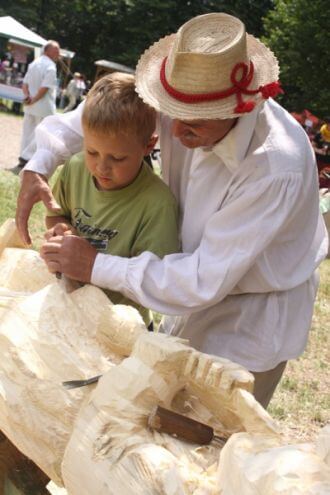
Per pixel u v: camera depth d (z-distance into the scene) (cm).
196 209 205
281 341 214
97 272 188
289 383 426
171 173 221
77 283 191
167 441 143
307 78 2803
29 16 3778
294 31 2781
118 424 144
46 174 236
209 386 145
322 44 2742
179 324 230
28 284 207
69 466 147
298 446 118
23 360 171
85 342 172
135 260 191
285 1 2927
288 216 190
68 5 3819
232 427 152
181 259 193
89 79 3925
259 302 211
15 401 168
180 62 176
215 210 200
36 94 905
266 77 187
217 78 175
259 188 187
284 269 207
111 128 190
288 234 205
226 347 217
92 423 147
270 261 204
